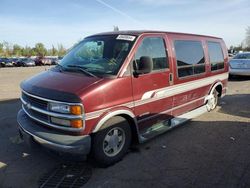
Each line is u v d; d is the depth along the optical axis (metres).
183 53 5.42
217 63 6.91
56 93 3.71
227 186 3.54
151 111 4.68
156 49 4.74
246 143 4.96
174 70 5.11
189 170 3.96
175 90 5.21
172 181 3.66
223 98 8.85
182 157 4.39
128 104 4.18
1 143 4.98
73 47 5.17
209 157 4.39
